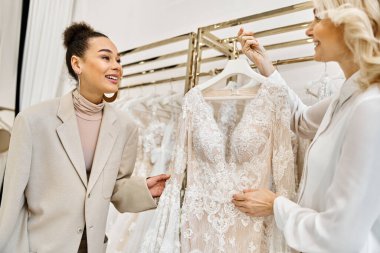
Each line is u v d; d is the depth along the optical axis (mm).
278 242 1060
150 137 1822
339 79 1294
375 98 697
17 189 1019
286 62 1433
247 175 1197
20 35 2920
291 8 1235
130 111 1964
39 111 1105
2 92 2672
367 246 724
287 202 898
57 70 2846
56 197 1077
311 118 1108
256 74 1220
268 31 1428
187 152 1318
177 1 2314
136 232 1624
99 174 1166
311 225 767
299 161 1258
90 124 1238
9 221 994
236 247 1148
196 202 1270
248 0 1853
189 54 1557
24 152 1042
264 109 1181
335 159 800
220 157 1252
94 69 1160
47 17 2867
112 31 2869
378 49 719
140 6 2623
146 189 1275
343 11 735
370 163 668
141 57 2541
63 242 1061
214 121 1305
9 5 2760
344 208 687
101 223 1179
